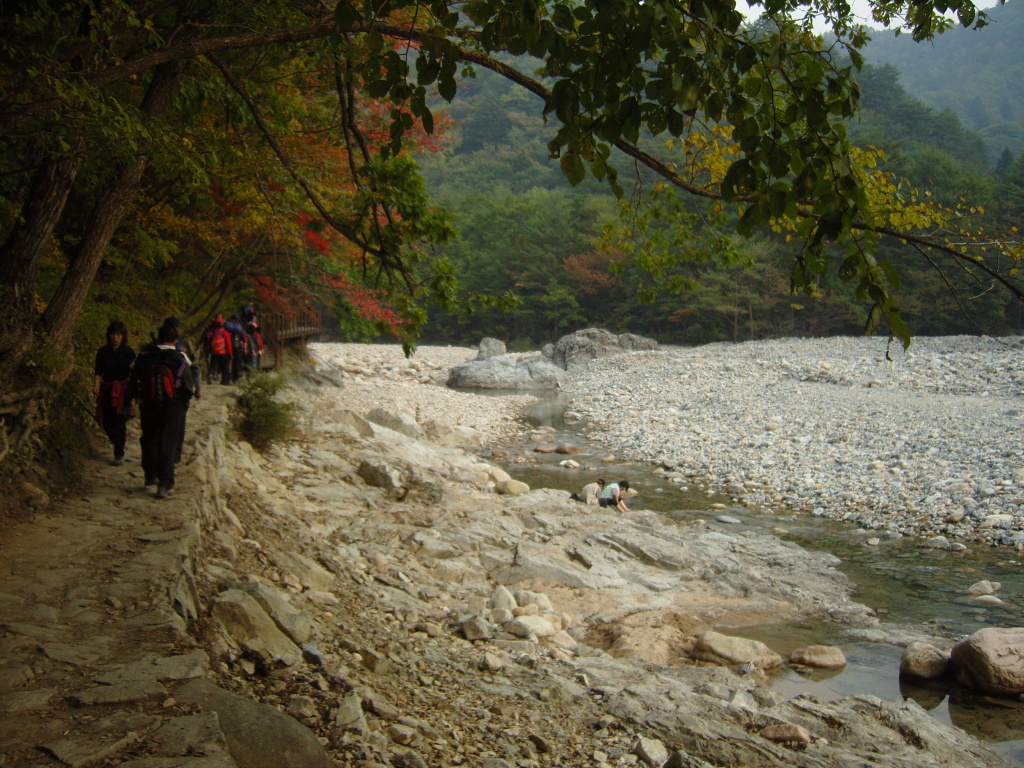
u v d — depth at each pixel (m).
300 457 12.84
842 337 39.94
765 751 5.16
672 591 10.05
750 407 23.58
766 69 3.01
